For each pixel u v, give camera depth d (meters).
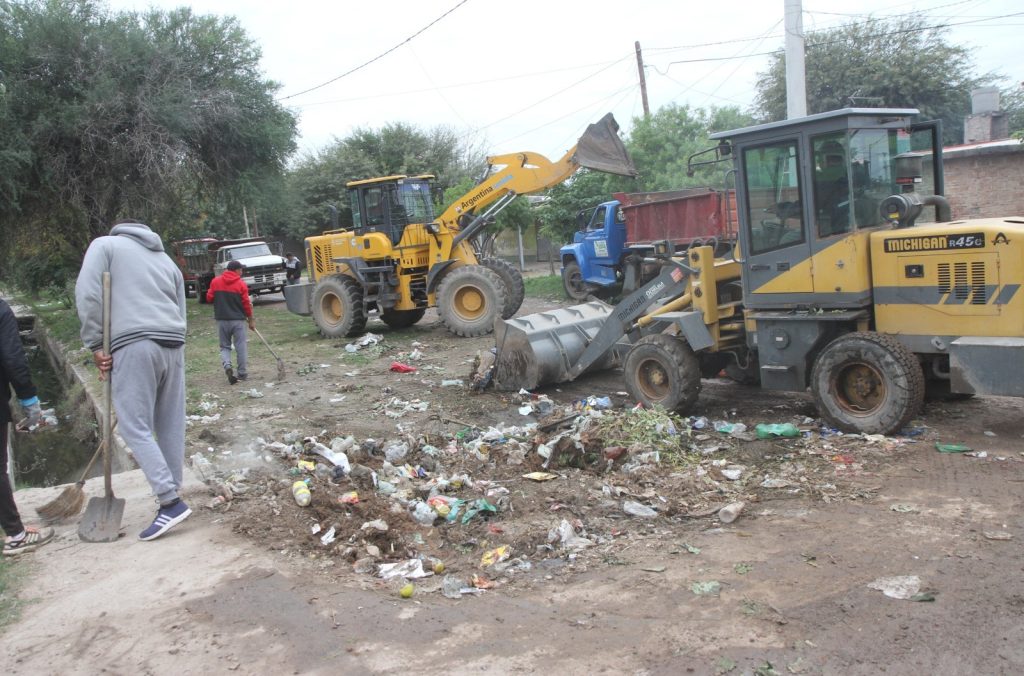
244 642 3.80
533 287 22.80
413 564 4.58
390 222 15.03
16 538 5.06
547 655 3.53
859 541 4.54
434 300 14.84
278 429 8.28
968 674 3.21
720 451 6.51
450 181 40.16
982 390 5.88
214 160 22.09
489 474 6.21
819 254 6.73
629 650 3.53
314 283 16.23
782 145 6.86
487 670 3.43
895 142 6.96
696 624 3.71
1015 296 5.85
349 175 39.72
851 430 6.57
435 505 5.37
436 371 11.27
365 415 8.81
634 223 16.64
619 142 12.88
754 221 7.13
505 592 4.22
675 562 4.45
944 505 4.98
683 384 7.59
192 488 6.08
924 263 6.25
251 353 14.12
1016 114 29.50
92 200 20.55
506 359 9.32
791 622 3.68
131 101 19.77
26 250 22.86
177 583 4.47
